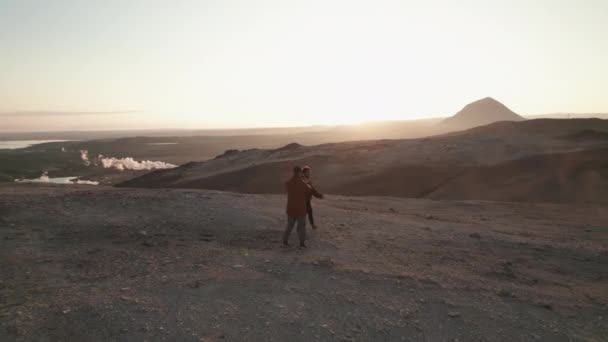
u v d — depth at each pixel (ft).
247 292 19.04
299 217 27.12
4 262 22.62
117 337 14.71
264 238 29.66
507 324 16.62
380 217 40.83
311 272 21.98
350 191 132.57
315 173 157.07
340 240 29.58
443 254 26.73
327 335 15.31
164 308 17.02
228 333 15.24
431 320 16.72
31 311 16.37
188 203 40.96
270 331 15.49
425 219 42.16
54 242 26.96
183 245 26.89
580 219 51.03
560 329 16.38
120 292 18.57
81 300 17.51
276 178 161.07
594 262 26.73
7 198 39.68
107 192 46.78
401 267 23.47
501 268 24.20
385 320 16.58
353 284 20.35
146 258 23.93
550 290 20.89
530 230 40.27
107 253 24.70
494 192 106.22
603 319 17.48
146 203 39.93
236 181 168.35
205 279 20.48
